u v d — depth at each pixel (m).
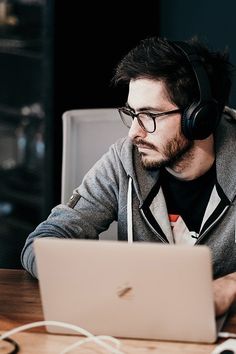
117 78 2.04
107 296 1.61
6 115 4.31
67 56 3.72
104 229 2.28
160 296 1.58
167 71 1.96
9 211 4.32
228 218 2.16
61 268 1.60
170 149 2.03
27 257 2.02
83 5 3.71
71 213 2.18
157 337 1.64
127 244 1.55
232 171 2.14
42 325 1.74
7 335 1.63
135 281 1.58
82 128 2.40
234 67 2.07
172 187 2.18
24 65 4.20
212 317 1.59
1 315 1.80
